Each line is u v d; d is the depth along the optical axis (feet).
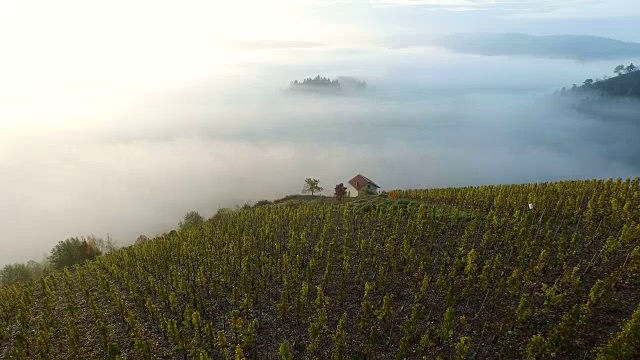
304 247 124.06
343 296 92.22
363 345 78.13
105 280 121.80
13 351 89.35
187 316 89.97
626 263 84.17
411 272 99.71
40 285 145.89
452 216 127.85
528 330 73.10
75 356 87.35
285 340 83.97
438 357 68.64
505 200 131.85
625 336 59.77
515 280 79.71
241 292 104.58
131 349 88.79
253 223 159.84
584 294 78.59
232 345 84.74
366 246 115.34
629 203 99.96
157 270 123.75
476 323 78.33
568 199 119.85
